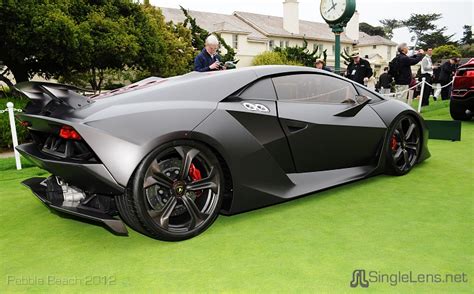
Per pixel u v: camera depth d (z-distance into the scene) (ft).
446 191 10.23
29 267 6.71
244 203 8.30
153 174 7.07
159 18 69.46
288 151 9.12
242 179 8.18
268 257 6.73
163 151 7.14
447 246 6.95
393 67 26.73
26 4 35.65
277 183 8.82
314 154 9.66
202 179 7.72
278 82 9.41
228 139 7.91
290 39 129.80
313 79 10.16
